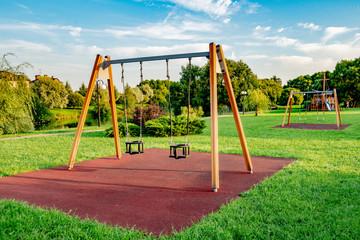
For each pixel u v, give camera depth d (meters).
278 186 4.48
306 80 88.44
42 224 3.04
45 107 32.84
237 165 6.47
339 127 16.05
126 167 6.42
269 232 2.81
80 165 6.73
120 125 13.89
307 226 2.95
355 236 2.73
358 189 4.22
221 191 4.39
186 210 3.54
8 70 16.16
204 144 10.44
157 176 5.49
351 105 58.38
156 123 13.86
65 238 2.76
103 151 9.03
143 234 2.83
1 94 15.66
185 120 14.32
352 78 52.72
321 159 6.81
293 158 7.22
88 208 3.65
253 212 3.40
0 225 3.04
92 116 50.81
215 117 4.54
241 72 44.69
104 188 4.64
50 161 7.37
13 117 16.56
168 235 2.80
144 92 65.00
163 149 9.36
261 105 34.31
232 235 2.75
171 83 53.44
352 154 7.36
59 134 15.70
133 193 4.32
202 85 48.34
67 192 4.42
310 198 3.88
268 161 6.90
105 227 2.94
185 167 6.35
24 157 8.05
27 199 4.07
